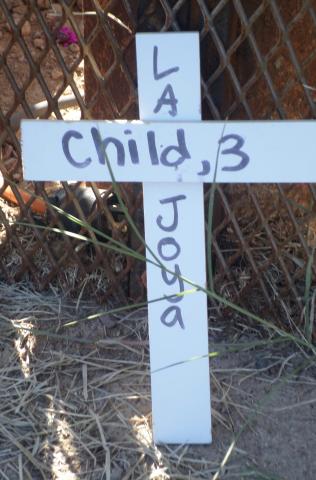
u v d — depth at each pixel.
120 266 1.81
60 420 1.48
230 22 1.58
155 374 1.38
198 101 1.23
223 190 1.67
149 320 1.35
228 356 1.64
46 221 1.95
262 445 1.43
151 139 1.25
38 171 1.30
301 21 1.75
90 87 1.92
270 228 1.75
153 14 1.54
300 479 1.36
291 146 1.23
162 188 1.29
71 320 1.74
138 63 1.22
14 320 1.74
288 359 1.63
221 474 1.35
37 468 1.38
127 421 1.48
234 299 1.72
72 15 1.56
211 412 1.49
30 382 1.57
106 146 1.26
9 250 1.91
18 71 3.35
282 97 1.56
